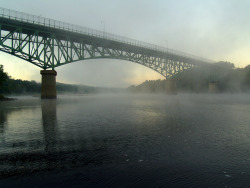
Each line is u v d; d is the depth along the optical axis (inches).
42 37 1945.1
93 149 351.9
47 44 1940.2
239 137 441.7
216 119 724.0
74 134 472.4
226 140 415.5
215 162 289.4
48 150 346.3
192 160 297.4
